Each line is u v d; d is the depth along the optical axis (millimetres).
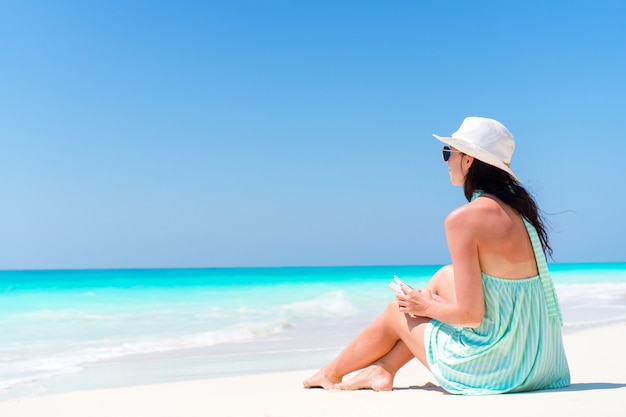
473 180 3330
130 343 8961
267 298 16625
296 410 3164
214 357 7527
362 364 3781
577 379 4000
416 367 5434
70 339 9547
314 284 23406
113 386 5672
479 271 3154
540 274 3287
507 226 3156
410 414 2828
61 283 22609
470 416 2674
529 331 3230
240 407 3473
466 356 3230
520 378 3201
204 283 23750
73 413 3762
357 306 14680
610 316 12258
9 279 29281
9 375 6395
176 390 4652
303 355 7598
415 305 3346
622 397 2984
